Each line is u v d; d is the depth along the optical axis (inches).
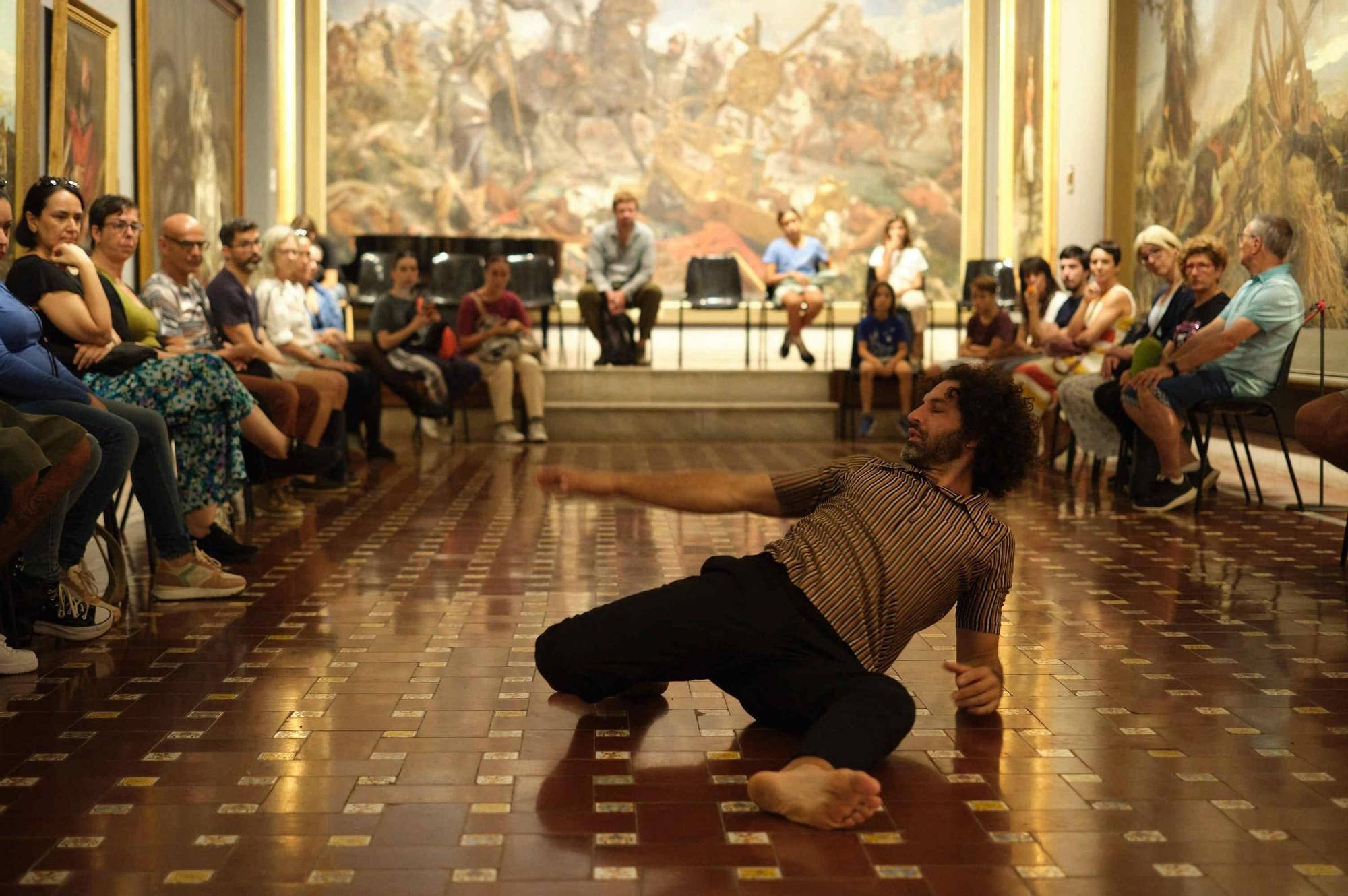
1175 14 410.9
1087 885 92.7
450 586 196.4
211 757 118.9
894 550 123.1
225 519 246.7
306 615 176.7
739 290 496.4
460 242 503.2
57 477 150.5
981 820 104.9
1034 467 129.3
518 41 605.3
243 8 425.4
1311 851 98.8
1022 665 152.0
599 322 477.1
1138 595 190.4
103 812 105.5
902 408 446.3
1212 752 121.6
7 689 141.2
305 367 298.2
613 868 95.1
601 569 210.1
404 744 122.7
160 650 157.8
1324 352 296.2
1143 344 281.0
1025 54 524.4
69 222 196.7
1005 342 393.1
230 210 416.8
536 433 431.8
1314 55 329.1
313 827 102.5
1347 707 135.5
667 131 610.9
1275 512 271.1
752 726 128.6
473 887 91.8
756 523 257.4
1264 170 355.9
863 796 101.4
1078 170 461.1
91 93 282.8
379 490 305.3
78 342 196.1
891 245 507.2
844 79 609.6
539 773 115.0
